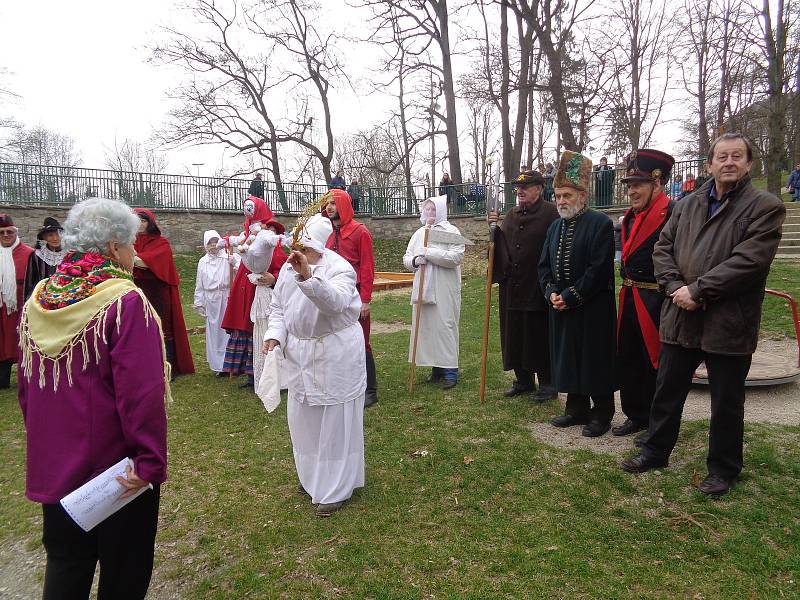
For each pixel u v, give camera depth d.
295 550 3.19
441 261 5.88
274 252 6.24
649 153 4.16
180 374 7.18
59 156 36.50
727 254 3.26
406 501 3.66
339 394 3.50
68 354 2.08
